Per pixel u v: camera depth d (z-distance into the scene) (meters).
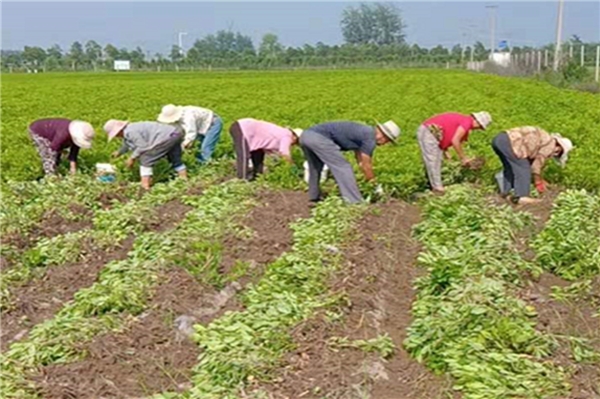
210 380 7.38
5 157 16.80
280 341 7.93
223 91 39.91
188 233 11.57
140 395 7.41
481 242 10.71
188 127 16.48
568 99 30.20
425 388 7.35
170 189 14.75
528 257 10.89
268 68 115.94
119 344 8.21
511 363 7.33
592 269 10.12
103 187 14.80
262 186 15.00
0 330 9.00
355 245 11.15
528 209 13.41
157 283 9.65
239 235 11.72
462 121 14.35
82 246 11.34
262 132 15.23
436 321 8.16
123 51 134.50
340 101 31.09
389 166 15.30
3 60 126.12
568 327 8.45
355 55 133.62
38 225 12.58
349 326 8.53
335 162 13.37
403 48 143.50
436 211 12.65
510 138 13.63
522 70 65.00
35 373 7.59
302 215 13.20
